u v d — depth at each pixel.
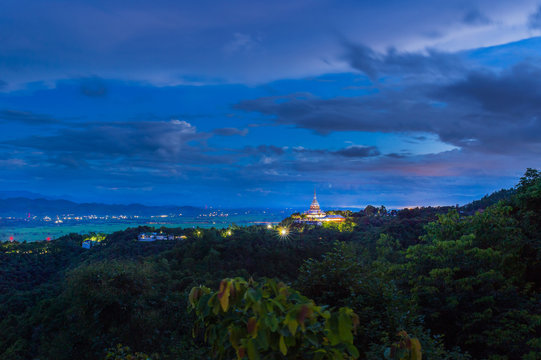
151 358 4.68
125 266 13.96
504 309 9.59
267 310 1.62
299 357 1.74
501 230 12.33
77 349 11.67
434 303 10.28
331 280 6.99
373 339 5.64
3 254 83.50
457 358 5.80
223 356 2.01
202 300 1.98
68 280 13.46
